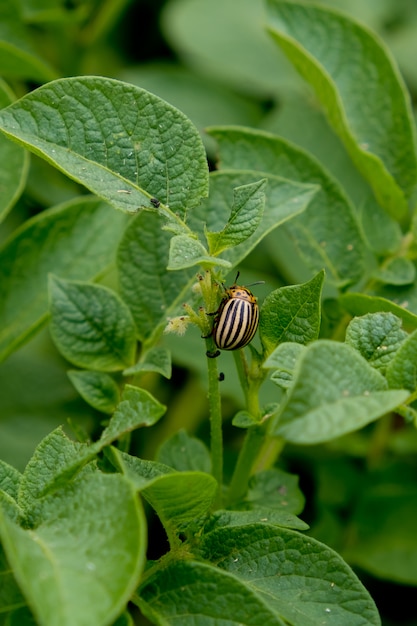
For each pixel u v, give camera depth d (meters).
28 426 0.33
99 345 0.29
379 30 0.43
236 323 0.26
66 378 0.33
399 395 0.23
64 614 0.22
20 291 0.31
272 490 0.28
